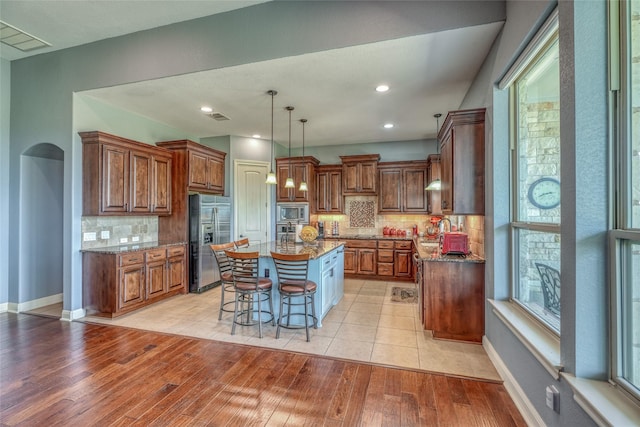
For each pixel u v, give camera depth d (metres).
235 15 3.07
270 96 3.89
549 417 1.67
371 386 2.30
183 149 4.94
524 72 2.29
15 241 4.02
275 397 2.17
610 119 1.40
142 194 4.36
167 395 2.19
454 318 3.09
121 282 3.76
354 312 4.00
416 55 2.88
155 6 2.99
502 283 2.63
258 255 3.18
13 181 4.04
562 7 1.56
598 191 1.42
